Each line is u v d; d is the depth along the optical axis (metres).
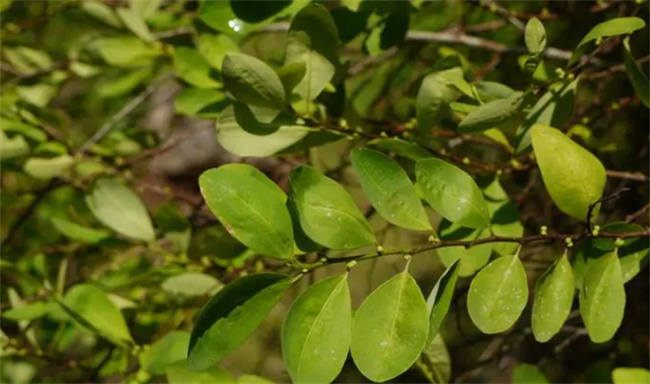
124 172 1.25
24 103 1.25
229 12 0.96
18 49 1.30
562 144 0.87
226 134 0.92
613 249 0.89
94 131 1.52
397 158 1.06
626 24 0.86
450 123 1.13
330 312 0.82
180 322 1.16
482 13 1.31
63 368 1.17
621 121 1.25
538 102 0.92
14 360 1.15
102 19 1.27
